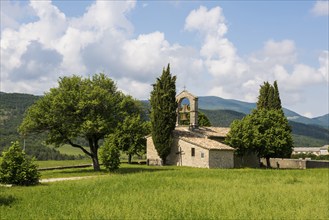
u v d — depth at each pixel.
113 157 50.00
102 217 16.67
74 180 36.19
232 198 22.03
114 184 30.56
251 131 67.06
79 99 53.59
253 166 73.44
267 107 80.75
